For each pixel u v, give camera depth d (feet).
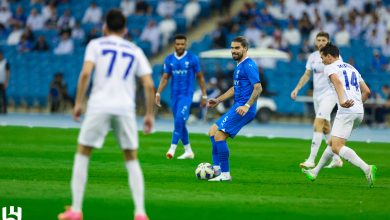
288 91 364.38
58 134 262.88
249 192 135.03
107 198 123.95
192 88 197.67
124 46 103.91
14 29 433.48
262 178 156.87
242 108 147.54
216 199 126.00
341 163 183.11
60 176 151.43
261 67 360.69
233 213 113.19
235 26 392.27
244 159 196.65
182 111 194.18
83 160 103.14
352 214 114.21
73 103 394.93
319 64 185.68
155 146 228.63
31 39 420.77
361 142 264.31
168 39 410.93
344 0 403.95
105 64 102.73
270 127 335.06
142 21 416.26
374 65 366.63
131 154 103.50
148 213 112.06
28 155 193.26
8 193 127.95
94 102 102.47
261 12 399.03
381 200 128.36
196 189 137.28
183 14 420.77
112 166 171.32
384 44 376.68
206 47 390.21
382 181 156.15
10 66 409.69
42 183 140.56
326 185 147.43
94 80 104.06
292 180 154.30
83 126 103.09
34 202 119.24
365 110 353.31
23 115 375.25
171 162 185.47
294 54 382.22
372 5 398.21
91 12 425.69
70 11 430.61
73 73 399.65
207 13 421.18
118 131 103.35
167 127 316.60
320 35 185.68
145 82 103.81
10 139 240.73
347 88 146.61
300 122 368.68
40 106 402.31
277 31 380.37
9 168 164.35
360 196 132.87
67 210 103.91
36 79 404.36
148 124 104.42
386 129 343.05
